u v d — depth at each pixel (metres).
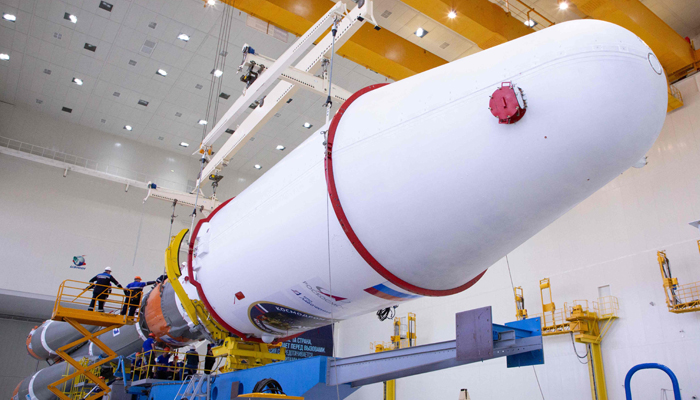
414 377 20.91
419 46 17.89
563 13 16.09
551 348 16.41
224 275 7.04
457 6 14.42
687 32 16.50
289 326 7.36
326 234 5.36
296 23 15.04
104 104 22.59
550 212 4.49
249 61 9.52
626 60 3.89
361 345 24.41
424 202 4.64
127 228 23.94
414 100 4.89
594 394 14.67
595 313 15.20
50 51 19.31
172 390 8.05
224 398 7.03
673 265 14.25
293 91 10.05
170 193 12.22
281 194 6.07
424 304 21.64
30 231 21.62
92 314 9.88
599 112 3.86
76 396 12.11
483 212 4.49
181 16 17.36
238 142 11.16
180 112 22.98
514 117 4.07
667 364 13.61
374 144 4.98
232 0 14.31
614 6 13.51
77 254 22.34
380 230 4.96
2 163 21.94
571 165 4.07
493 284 19.02
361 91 5.96
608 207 16.31
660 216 14.95
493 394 17.64
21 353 25.41
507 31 15.34
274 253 6.04
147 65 19.89
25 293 20.75
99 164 24.16
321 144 5.76
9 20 17.72
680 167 14.92
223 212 7.88
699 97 15.11
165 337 9.64
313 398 6.09
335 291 5.79
